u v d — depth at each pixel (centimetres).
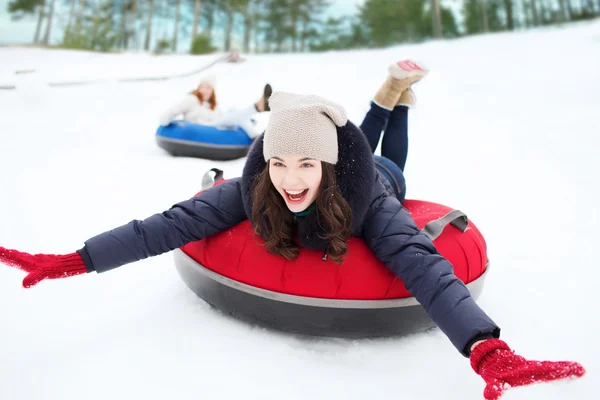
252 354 197
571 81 1082
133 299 244
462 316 166
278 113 190
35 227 344
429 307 178
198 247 228
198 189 463
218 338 208
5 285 251
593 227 371
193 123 609
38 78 1234
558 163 559
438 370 193
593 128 697
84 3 3406
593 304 252
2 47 2180
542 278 285
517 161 577
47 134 693
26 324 217
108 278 267
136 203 411
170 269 282
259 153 205
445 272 181
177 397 170
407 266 187
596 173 514
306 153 183
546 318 238
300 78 1412
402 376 189
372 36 3609
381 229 199
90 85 1212
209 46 2486
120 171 514
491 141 682
